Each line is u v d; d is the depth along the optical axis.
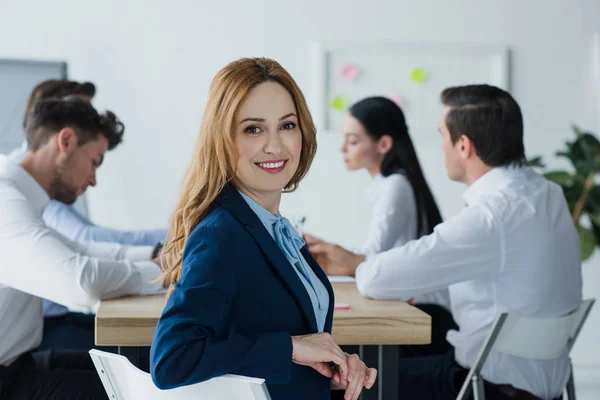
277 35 4.20
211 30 4.16
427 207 3.07
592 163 3.94
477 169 2.21
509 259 2.10
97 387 2.13
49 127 2.38
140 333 1.82
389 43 4.25
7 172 2.32
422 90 4.29
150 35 4.12
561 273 2.13
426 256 2.08
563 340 2.05
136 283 2.11
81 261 2.05
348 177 4.29
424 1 4.29
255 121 1.31
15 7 4.02
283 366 1.22
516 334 1.97
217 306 1.18
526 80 4.39
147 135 4.15
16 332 2.17
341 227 4.30
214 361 1.15
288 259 1.37
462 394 2.00
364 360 1.94
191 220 1.30
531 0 4.36
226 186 1.32
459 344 2.21
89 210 4.13
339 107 4.24
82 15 4.07
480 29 4.34
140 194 4.16
